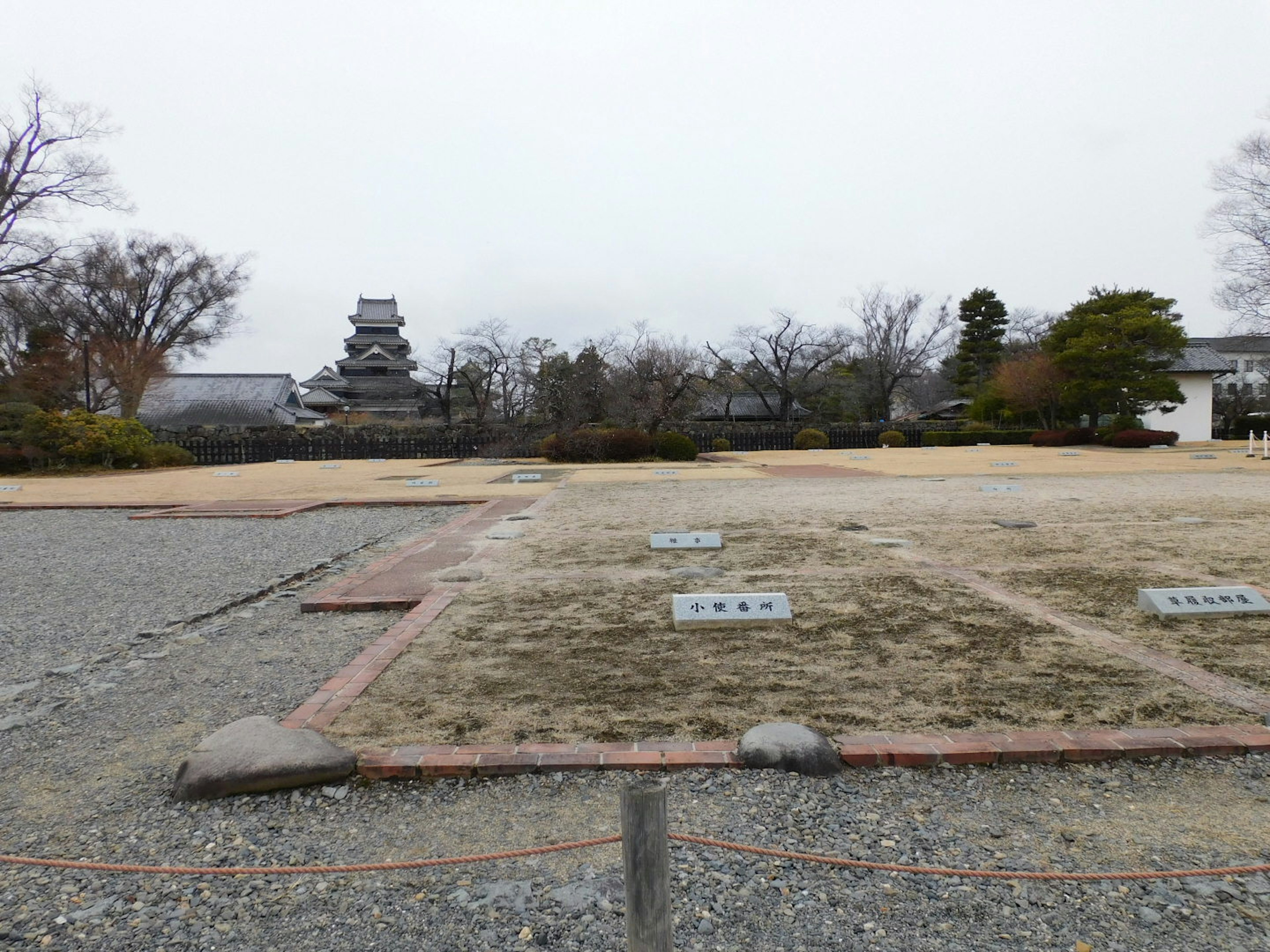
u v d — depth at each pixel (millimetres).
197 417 45469
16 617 6105
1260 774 3018
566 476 19672
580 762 3148
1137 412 33375
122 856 2650
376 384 52781
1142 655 4316
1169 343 30781
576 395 36562
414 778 3125
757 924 2227
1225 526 8969
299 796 3027
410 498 14406
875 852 2559
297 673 4547
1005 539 8289
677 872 2471
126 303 37438
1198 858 2488
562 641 4855
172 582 7344
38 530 11219
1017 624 4965
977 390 46250
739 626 5059
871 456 29188
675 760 3145
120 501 14859
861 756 3145
